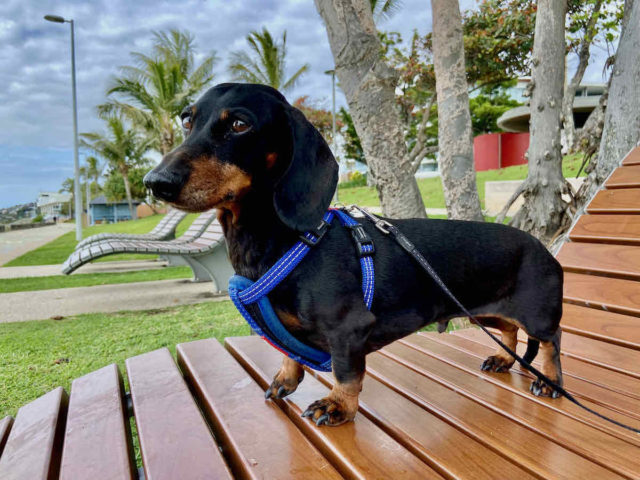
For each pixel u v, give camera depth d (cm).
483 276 53
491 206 400
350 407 45
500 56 383
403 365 61
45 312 158
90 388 54
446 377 57
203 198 41
